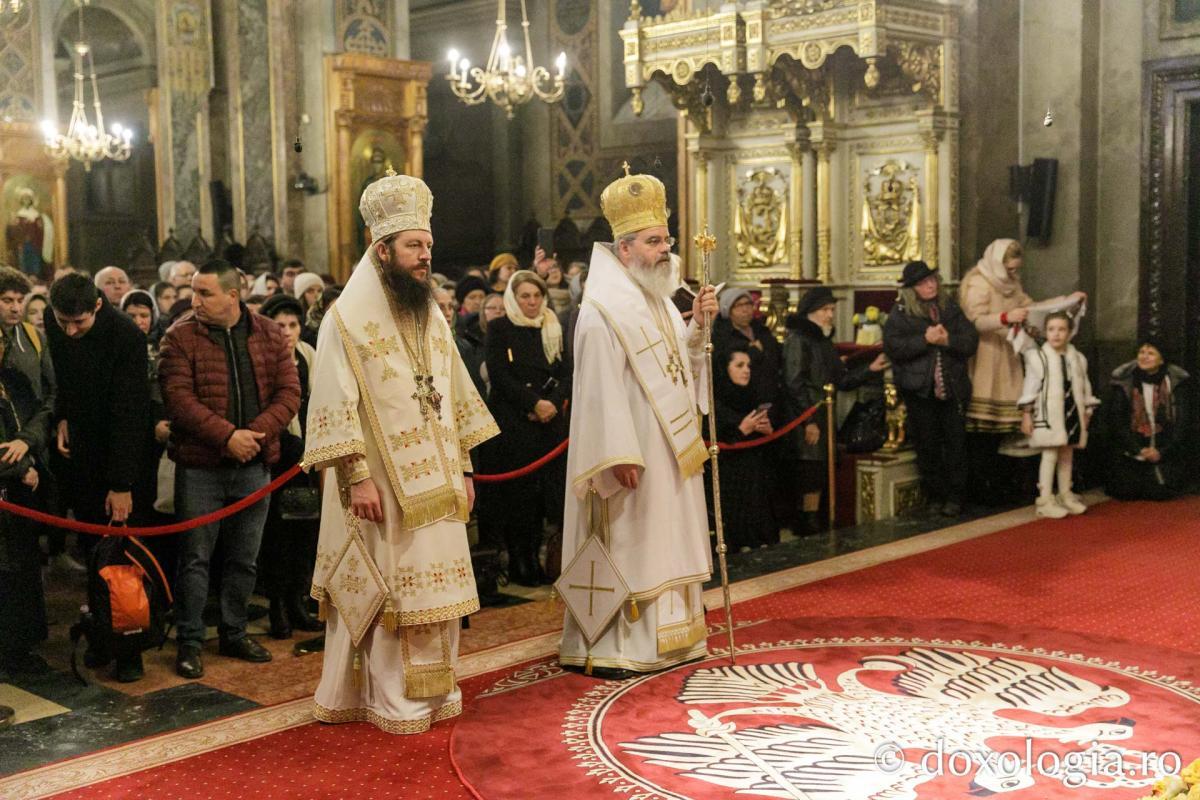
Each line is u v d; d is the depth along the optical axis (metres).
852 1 9.02
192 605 5.47
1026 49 10.01
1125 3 10.08
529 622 6.23
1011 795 3.95
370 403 4.59
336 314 4.61
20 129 16.72
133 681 5.36
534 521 7.07
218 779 4.23
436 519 4.64
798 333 8.41
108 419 5.54
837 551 7.68
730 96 9.66
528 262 17.98
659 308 5.45
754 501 7.89
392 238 4.67
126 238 23.67
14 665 5.50
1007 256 8.99
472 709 4.87
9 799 4.08
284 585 6.11
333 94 15.76
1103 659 5.42
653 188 5.38
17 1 14.27
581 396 5.25
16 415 5.48
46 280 17.27
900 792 3.99
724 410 7.79
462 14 20.14
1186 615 6.13
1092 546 7.68
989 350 9.02
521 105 19.44
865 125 10.27
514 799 3.97
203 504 5.45
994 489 9.30
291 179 15.97
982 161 10.05
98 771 4.32
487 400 7.03
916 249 10.09
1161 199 10.05
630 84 10.25
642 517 5.25
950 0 9.70
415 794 4.07
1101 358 10.34
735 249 10.97
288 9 15.80
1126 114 10.13
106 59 22.58
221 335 5.52
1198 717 4.66
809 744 4.42
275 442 5.61
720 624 6.07
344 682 4.72
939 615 6.20
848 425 9.05
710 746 4.42
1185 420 9.22
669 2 14.22
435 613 4.58
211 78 17.00
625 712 4.80
